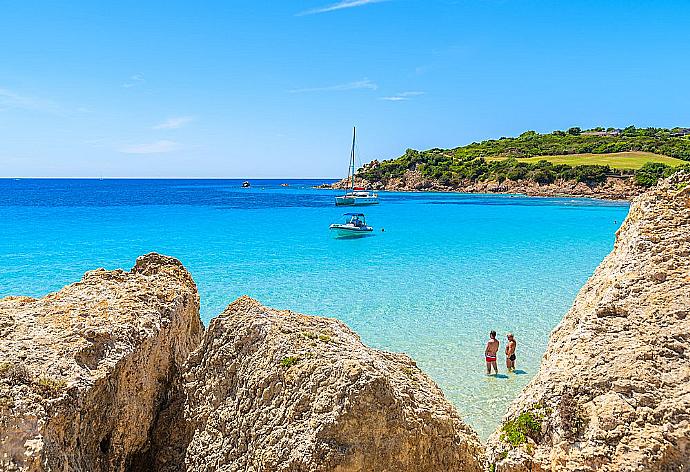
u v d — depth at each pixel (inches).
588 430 248.4
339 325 312.8
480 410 524.7
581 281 1106.7
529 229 2130.9
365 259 1398.9
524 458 259.8
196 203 3828.7
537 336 749.3
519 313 864.3
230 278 1136.8
